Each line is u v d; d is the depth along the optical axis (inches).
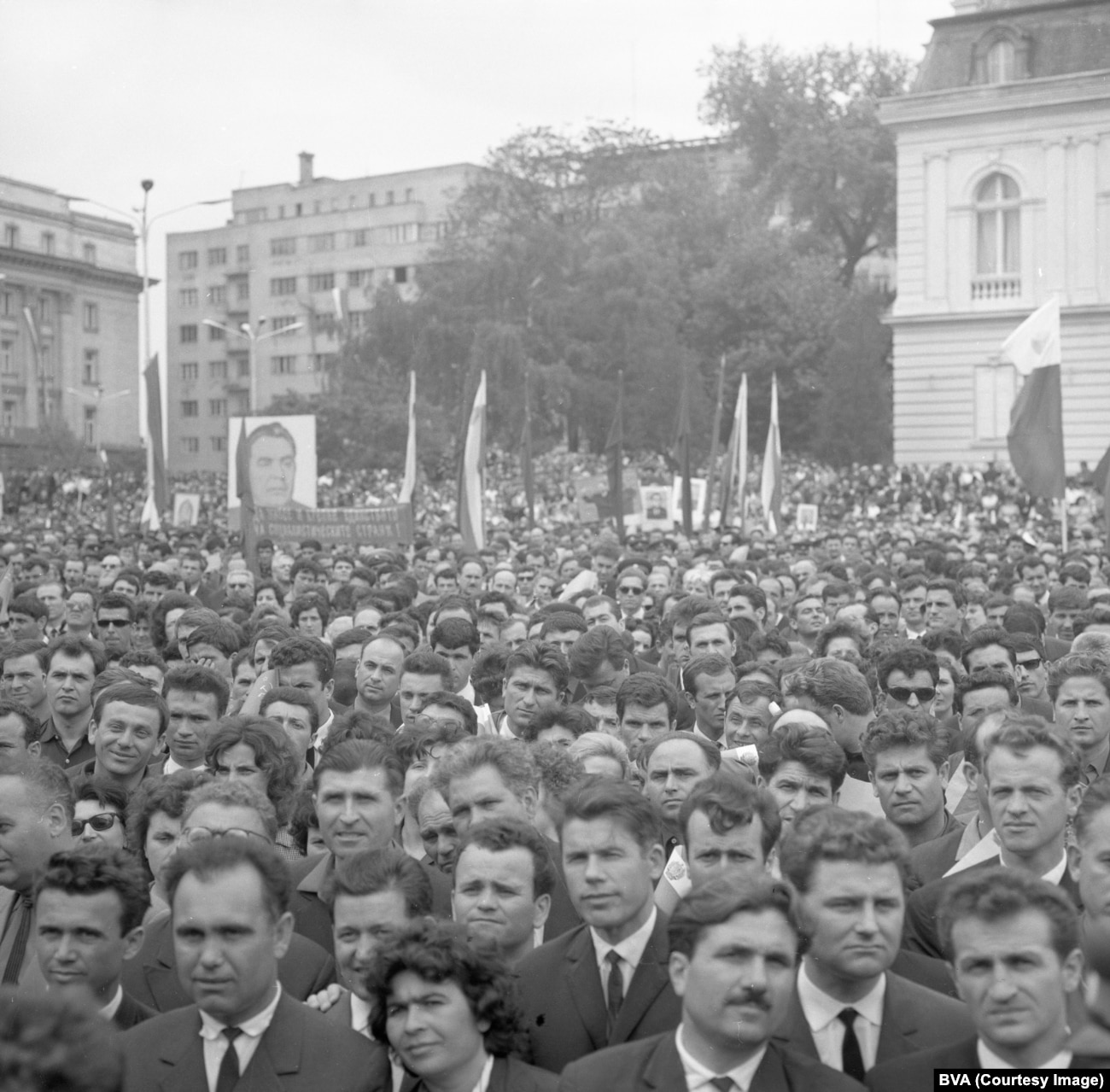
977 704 331.9
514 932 212.4
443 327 2438.5
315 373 4384.8
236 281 4534.9
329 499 2337.6
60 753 388.5
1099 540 1145.4
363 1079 189.6
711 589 613.0
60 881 201.3
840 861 189.2
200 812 235.8
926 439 2171.5
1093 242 2062.0
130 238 3828.7
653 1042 183.6
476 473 910.4
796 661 391.9
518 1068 187.3
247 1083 188.9
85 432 3700.8
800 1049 192.4
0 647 406.6
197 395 4608.8
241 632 455.2
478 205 2659.9
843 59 2893.7
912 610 585.3
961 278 2144.4
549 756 268.8
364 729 300.4
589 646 387.9
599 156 2738.7
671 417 2384.4
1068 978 172.4
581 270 2490.2
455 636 431.2
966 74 2126.0
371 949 207.6
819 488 1964.8
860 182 2812.5
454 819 246.8
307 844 283.4
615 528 1145.4
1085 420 2068.2
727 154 3718.0
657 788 264.5
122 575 663.8
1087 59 2062.0
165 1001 228.5
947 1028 192.7
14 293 3543.3
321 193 4480.8
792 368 2578.7
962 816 293.1
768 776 261.7
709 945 173.9
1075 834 209.0
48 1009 140.3
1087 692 320.2
